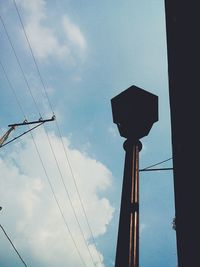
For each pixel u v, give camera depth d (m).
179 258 3.17
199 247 2.89
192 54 3.07
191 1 3.11
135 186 2.34
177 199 3.24
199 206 2.93
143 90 2.97
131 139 2.74
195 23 3.01
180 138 3.26
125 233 2.02
